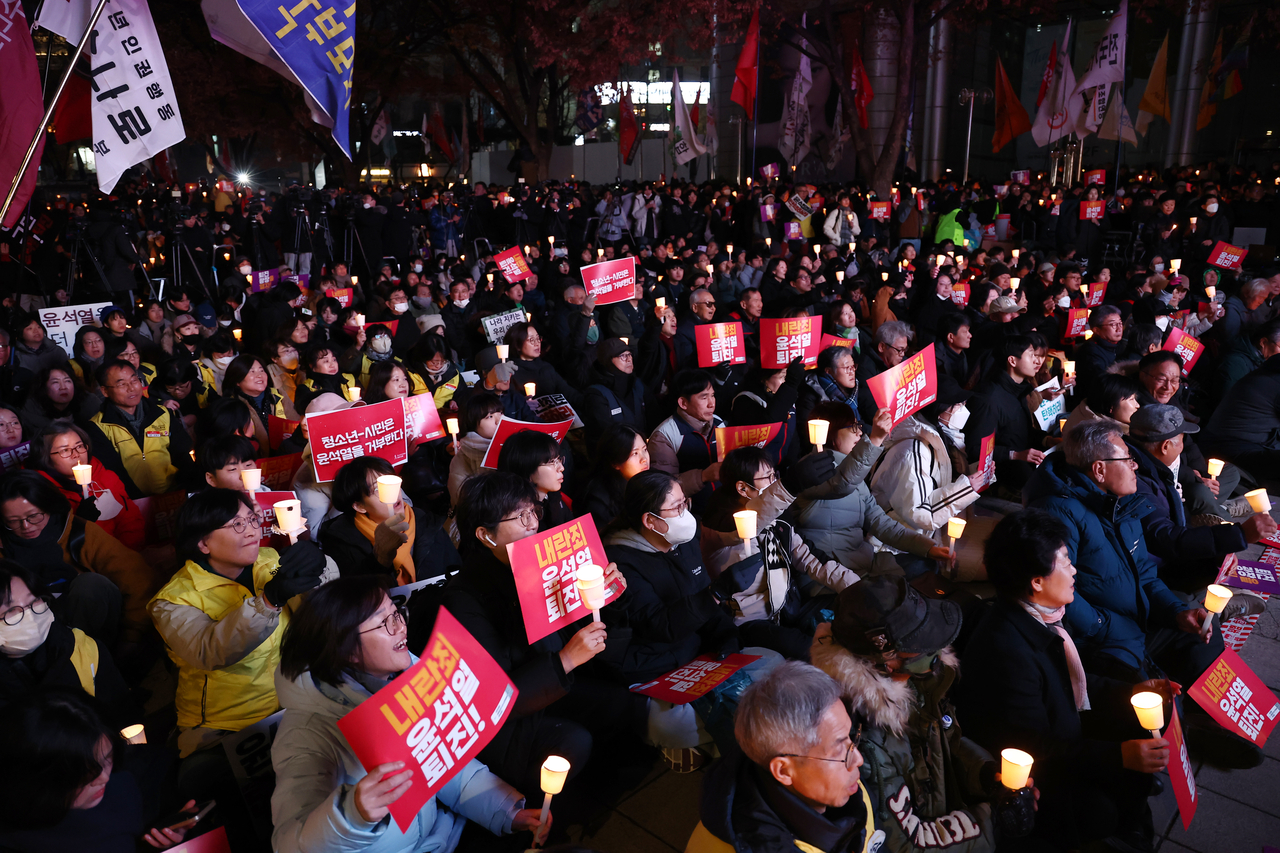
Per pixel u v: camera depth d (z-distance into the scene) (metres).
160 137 5.73
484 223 21.53
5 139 5.00
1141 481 4.20
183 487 5.89
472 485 3.14
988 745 2.94
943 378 6.87
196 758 2.95
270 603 2.77
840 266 13.82
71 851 2.19
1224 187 19.78
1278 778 3.44
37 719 2.10
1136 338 7.28
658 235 21.03
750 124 33.75
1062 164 31.48
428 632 3.29
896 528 4.41
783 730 1.97
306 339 7.71
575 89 25.81
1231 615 3.94
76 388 6.40
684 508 3.59
